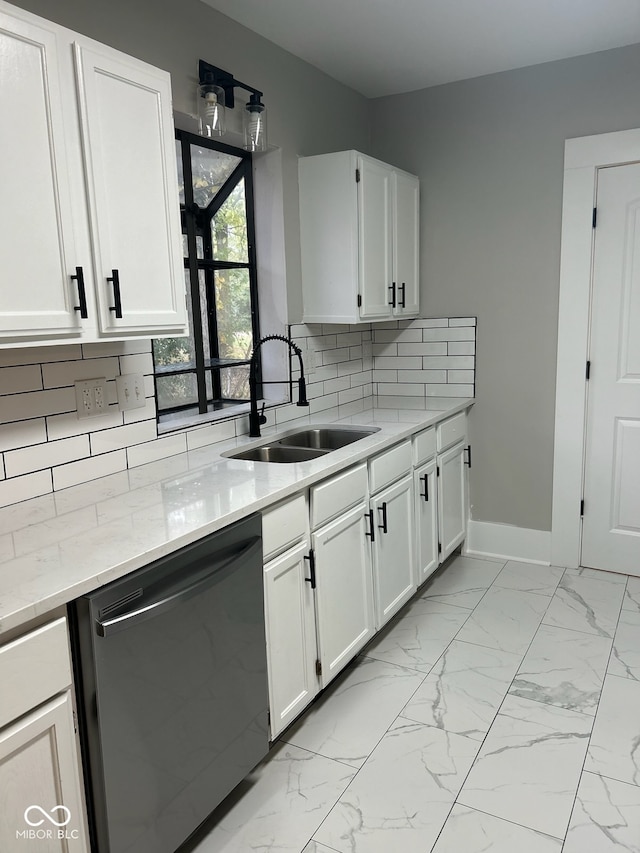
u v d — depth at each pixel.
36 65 1.45
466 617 2.93
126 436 2.14
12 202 1.42
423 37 2.77
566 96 3.10
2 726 1.18
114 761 1.38
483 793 1.88
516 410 3.46
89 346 1.99
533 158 3.22
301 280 3.05
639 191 3.03
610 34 2.81
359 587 2.47
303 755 2.06
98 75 1.60
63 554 1.41
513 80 3.20
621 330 3.17
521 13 2.57
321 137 3.14
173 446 2.34
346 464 2.26
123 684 1.39
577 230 3.16
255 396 2.63
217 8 2.43
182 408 2.68
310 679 2.18
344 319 2.97
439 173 3.46
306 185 2.96
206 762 1.67
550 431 3.39
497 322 3.43
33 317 1.47
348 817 1.81
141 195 1.75
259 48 2.69
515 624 2.85
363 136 3.54
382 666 2.56
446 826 1.76
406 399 3.65
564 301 3.24
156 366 2.52
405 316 3.44
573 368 3.27
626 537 3.31
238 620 1.75
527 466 3.48
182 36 2.28
